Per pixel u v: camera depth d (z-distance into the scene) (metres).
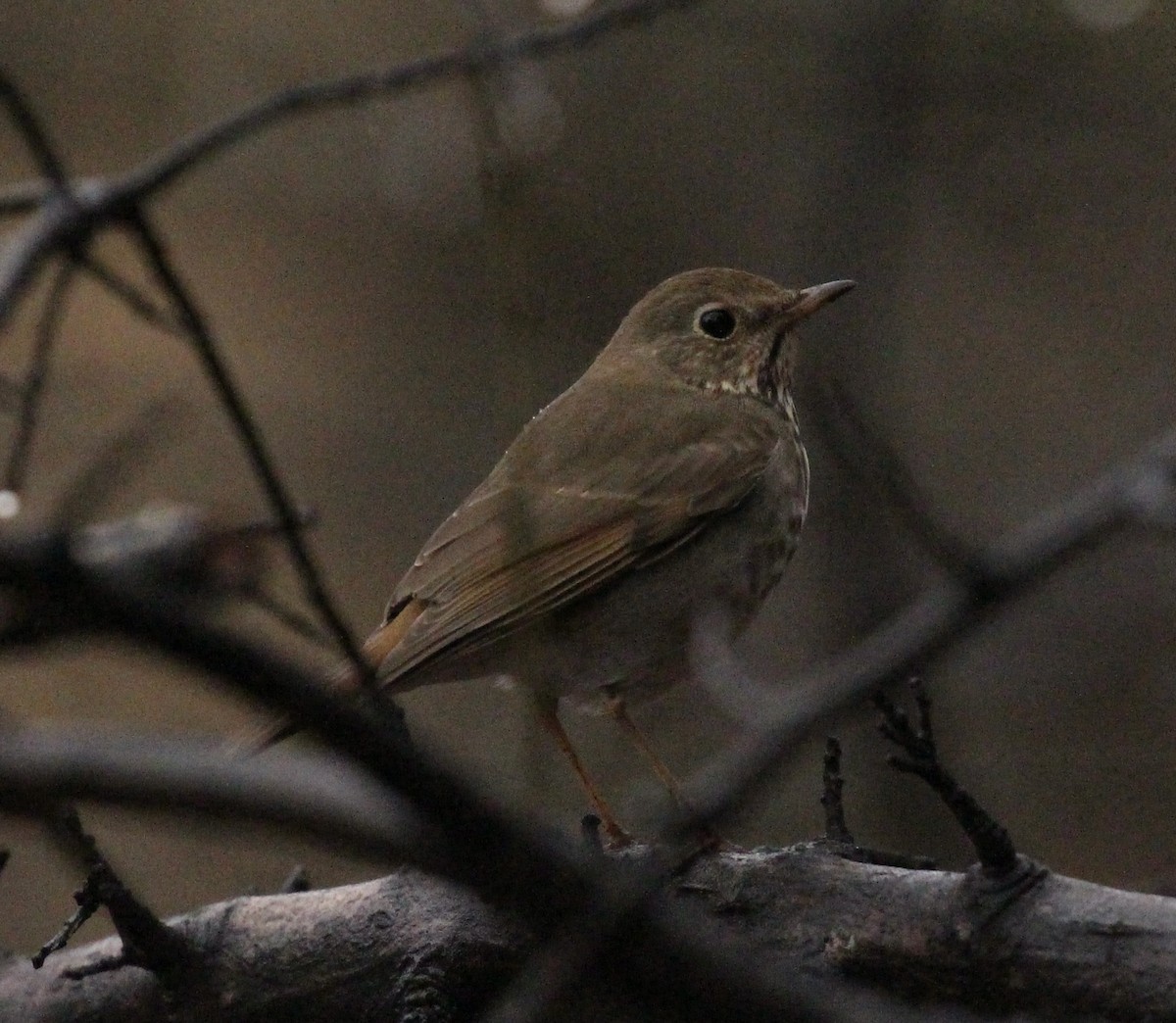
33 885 12.31
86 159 15.21
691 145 14.75
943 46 14.73
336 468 14.70
